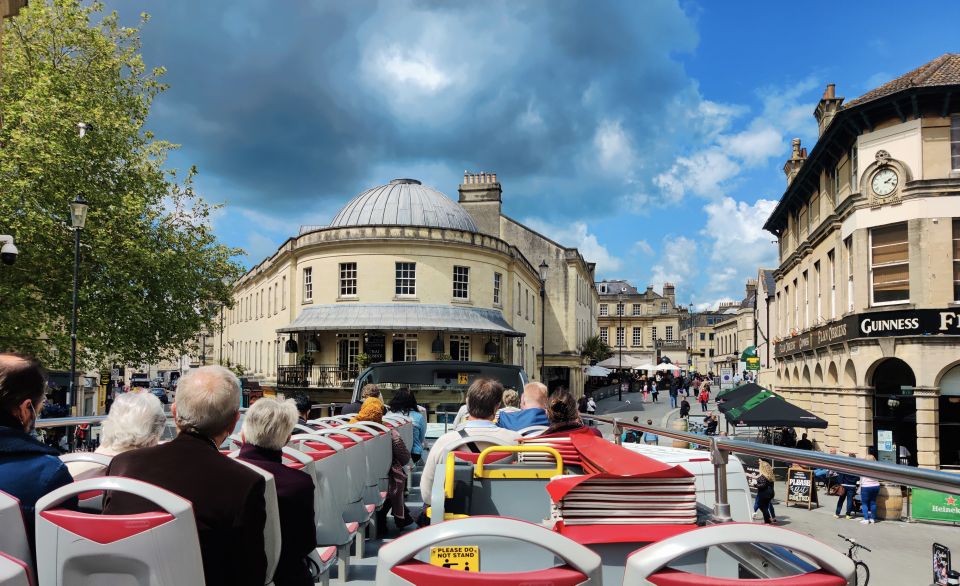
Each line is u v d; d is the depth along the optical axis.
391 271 31.89
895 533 10.95
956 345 18.16
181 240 25.97
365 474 5.95
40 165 20.34
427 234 32.25
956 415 18.39
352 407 9.08
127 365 25.94
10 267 21.14
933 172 18.81
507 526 2.00
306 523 3.39
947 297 18.44
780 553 2.93
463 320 32.34
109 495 2.84
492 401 5.52
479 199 54.06
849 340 20.41
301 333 33.06
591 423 11.70
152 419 3.69
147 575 2.35
